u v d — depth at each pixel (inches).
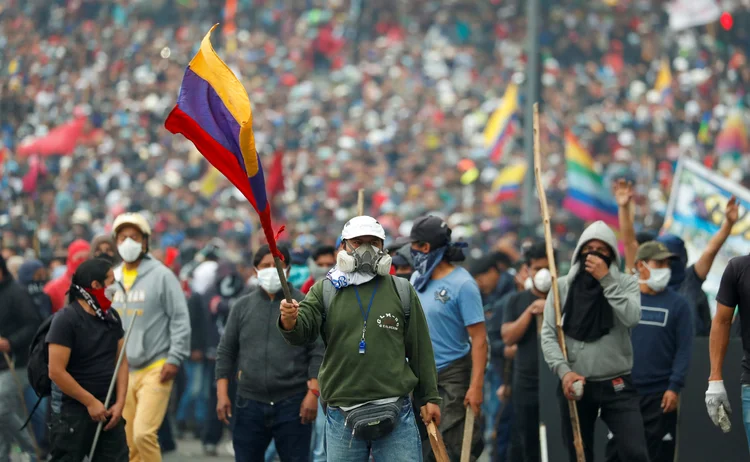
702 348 1427.2
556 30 5590.6
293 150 4436.5
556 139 4416.8
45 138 3878.0
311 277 1801.2
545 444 1439.5
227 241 3166.8
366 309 1035.3
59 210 3595.0
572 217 3363.7
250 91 5142.7
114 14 5900.6
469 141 4722.0
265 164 4143.7
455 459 1262.3
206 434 1966.0
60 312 1197.7
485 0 5920.3
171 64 5201.8
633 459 1227.2
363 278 1042.1
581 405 1261.1
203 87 948.0
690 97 4630.9
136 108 4744.1
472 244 3100.4
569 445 1280.8
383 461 1034.7
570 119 4699.8
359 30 6013.8
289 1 6053.2
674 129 4468.5
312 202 3929.6
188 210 3656.5
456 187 4057.6
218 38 5777.6
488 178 4131.4
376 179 4222.4
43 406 1800.0
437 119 4862.2
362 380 1026.1
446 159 4473.4
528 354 1488.7
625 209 1462.8
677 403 1330.0
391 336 1034.7
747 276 1120.2
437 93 5216.5
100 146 4367.6
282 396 1279.5
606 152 4333.2
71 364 1199.6
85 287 1203.2
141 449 1385.3
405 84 5285.4
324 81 5521.7
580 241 1253.7
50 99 4899.1
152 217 3681.1
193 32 5738.2
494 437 1640.0
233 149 939.3
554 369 1250.0
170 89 4972.9
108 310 1219.2
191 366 2075.5
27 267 1863.9
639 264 1354.6
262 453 1300.4
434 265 1272.1
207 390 2071.9
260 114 4835.1
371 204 3996.1
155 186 3873.0
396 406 1025.5
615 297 1224.8
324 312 1047.6
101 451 1216.8
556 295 1253.7
